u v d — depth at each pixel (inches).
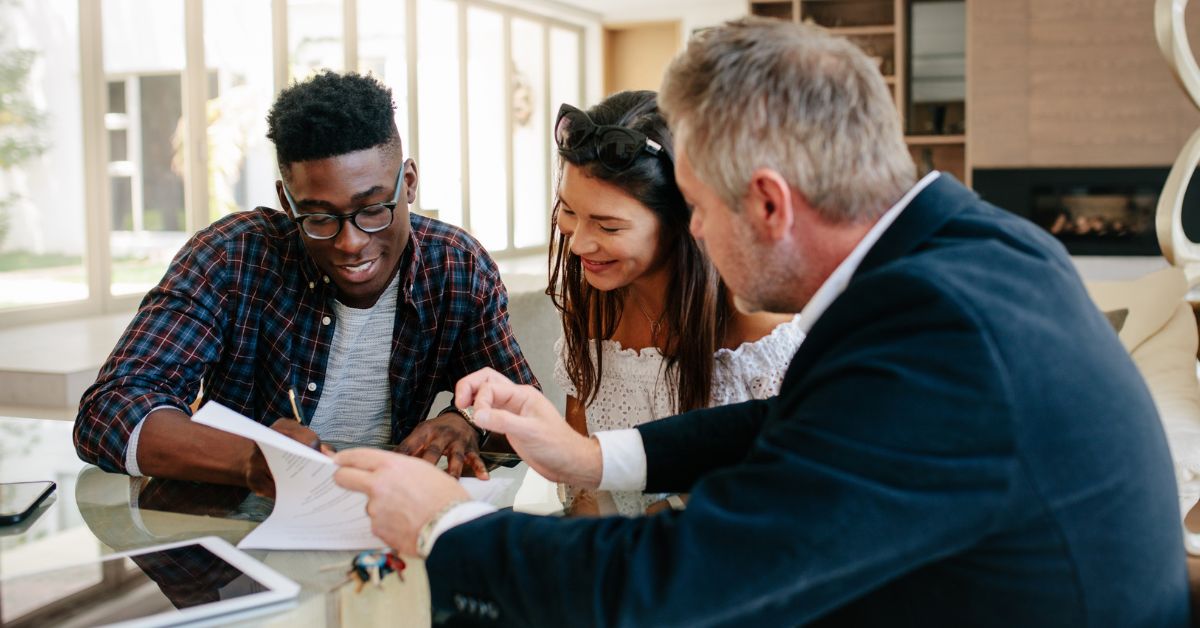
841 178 35.0
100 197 208.5
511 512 37.3
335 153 59.6
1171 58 66.6
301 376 69.6
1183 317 112.8
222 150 241.4
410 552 39.2
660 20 415.8
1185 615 37.2
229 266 67.7
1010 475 30.6
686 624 31.8
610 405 67.7
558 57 412.2
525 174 395.2
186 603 38.7
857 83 35.3
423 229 71.8
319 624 40.8
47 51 196.1
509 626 35.9
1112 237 295.9
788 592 31.1
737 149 35.2
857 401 31.4
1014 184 301.4
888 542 30.5
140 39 217.2
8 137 187.9
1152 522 33.9
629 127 55.6
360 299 68.0
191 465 54.9
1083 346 32.9
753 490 32.1
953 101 315.0
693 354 61.0
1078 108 294.7
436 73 337.1
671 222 57.8
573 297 67.2
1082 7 291.1
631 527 34.2
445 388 75.8
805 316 36.5
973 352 30.9
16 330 186.1
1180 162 69.3
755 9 333.4
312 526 46.2
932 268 32.6
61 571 42.5
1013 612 32.8
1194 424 99.0
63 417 138.6
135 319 65.6
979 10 298.7
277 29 260.2
